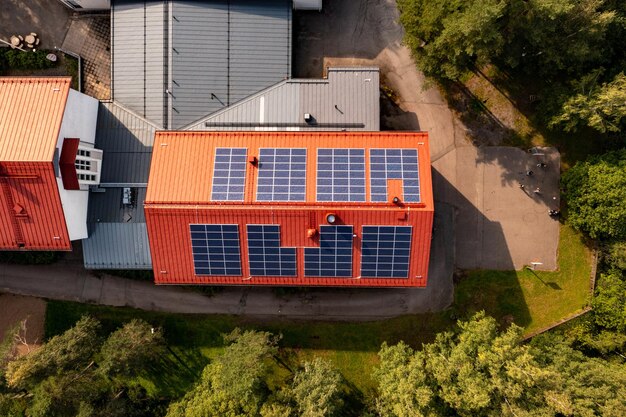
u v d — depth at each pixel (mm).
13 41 40500
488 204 41062
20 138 31312
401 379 33812
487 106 40938
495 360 33312
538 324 40781
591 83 36344
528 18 33125
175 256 34906
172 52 37156
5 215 32531
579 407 32844
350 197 32875
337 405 36656
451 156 41125
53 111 32062
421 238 33406
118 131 37875
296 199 32938
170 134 34875
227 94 37781
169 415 37281
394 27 40781
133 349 36500
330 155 34156
